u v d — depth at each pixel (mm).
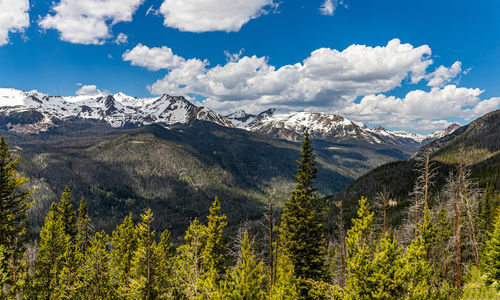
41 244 38375
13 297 29422
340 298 18547
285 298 24531
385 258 16688
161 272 32156
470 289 23719
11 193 28109
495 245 27531
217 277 27594
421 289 16594
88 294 34156
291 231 26812
